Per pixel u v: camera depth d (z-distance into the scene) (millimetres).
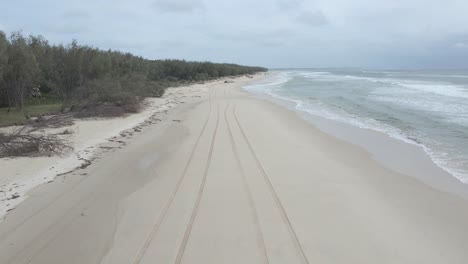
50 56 25828
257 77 81562
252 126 16922
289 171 10148
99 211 7652
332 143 13742
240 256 5867
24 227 6965
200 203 7957
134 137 14867
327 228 6832
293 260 5770
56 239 6527
